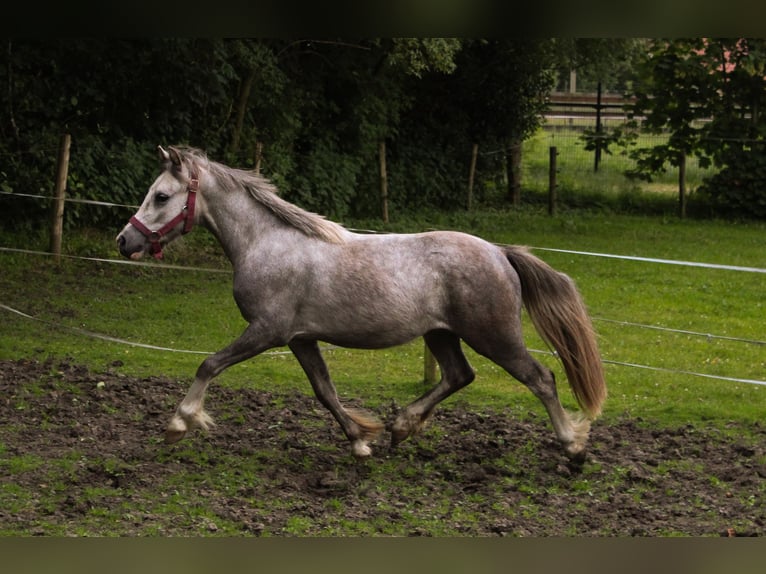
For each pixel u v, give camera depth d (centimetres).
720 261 1633
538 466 677
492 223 2017
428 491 625
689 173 2486
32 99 1477
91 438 705
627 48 2180
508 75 2205
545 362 1028
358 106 1930
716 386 917
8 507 569
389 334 631
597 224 2044
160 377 889
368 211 1967
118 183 1516
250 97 1780
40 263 1305
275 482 631
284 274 633
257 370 938
